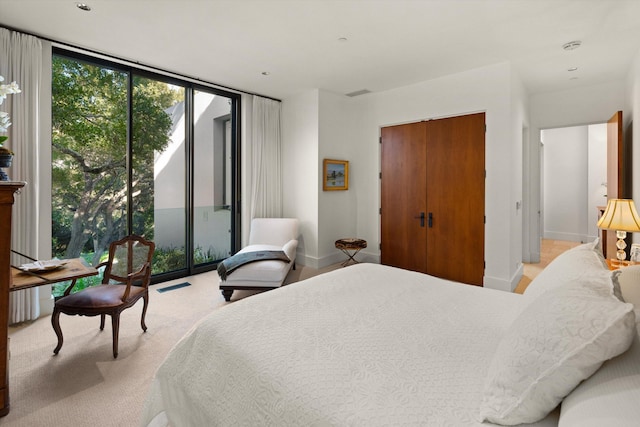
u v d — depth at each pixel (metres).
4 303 1.77
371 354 1.21
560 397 0.82
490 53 3.47
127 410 1.84
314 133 4.79
